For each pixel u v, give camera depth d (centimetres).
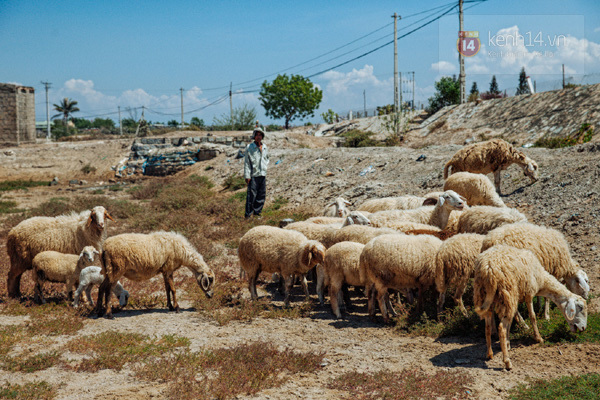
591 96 2698
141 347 630
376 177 1900
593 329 618
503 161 1302
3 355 599
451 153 1925
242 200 2155
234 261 1219
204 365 564
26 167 3991
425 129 3616
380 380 520
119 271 771
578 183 1170
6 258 1201
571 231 980
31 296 918
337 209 1250
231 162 3212
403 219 955
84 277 816
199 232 1555
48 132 7662
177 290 975
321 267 855
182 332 709
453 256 664
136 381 533
